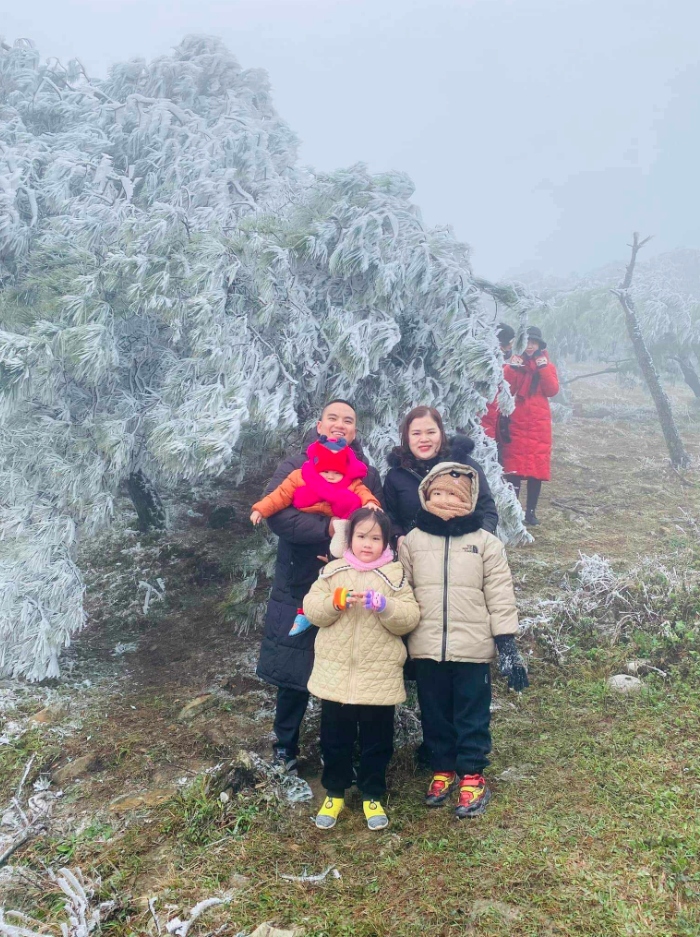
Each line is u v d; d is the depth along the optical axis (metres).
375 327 4.22
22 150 4.95
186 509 6.73
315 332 4.35
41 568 4.30
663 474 9.19
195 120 5.58
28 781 3.56
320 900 2.67
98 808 3.34
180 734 3.92
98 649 5.01
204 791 3.32
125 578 5.88
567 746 3.68
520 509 4.72
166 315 4.10
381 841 3.02
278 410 4.02
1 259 4.59
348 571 3.15
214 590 5.64
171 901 2.71
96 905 2.71
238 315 4.28
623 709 4.02
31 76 5.63
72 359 4.08
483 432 4.87
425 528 3.35
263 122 6.56
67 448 4.54
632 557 6.28
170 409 4.42
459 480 3.29
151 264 4.08
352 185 4.62
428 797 3.28
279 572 3.53
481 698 3.26
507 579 3.29
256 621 5.07
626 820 2.98
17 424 4.56
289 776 3.48
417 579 3.32
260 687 4.43
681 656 4.57
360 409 4.61
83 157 5.09
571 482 8.95
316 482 3.32
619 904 2.49
